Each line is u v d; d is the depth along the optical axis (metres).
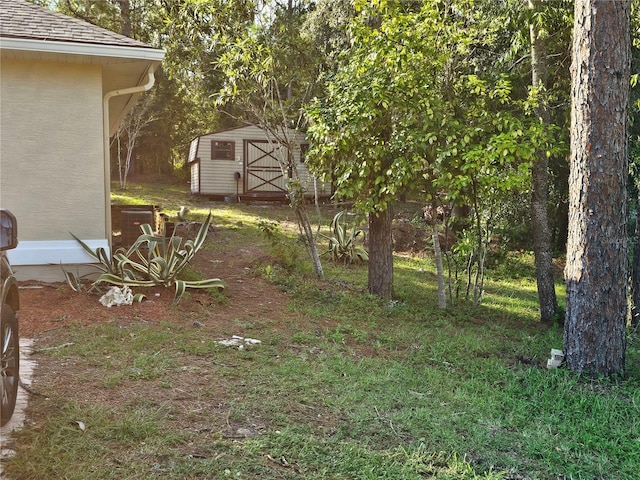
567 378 4.95
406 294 8.93
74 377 3.86
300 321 6.22
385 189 7.27
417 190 7.63
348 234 11.46
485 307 8.85
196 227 12.84
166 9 8.95
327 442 3.14
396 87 7.16
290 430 3.25
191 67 9.08
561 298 10.71
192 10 8.38
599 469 3.16
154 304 6.02
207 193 22.06
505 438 3.46
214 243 11.45
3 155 6.48
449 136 7.02
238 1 8.10
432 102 7.11
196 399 3.64
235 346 4.96
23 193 6.59
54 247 6.68
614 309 5.16
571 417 4.00
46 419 3.10
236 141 22.22
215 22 8.27
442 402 4.05
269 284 7.91
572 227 5.32
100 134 6.88
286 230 14.59
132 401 3.49
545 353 5.95
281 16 8.85
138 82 8.37
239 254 10.40
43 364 4.10
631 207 10.94
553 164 13.28
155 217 11.38
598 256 5.15
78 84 6.76
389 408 3.78
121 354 4.43
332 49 15.39
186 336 5.08
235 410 3.49
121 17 15.76
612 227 5.13
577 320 5.24
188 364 4.36
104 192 7.04
